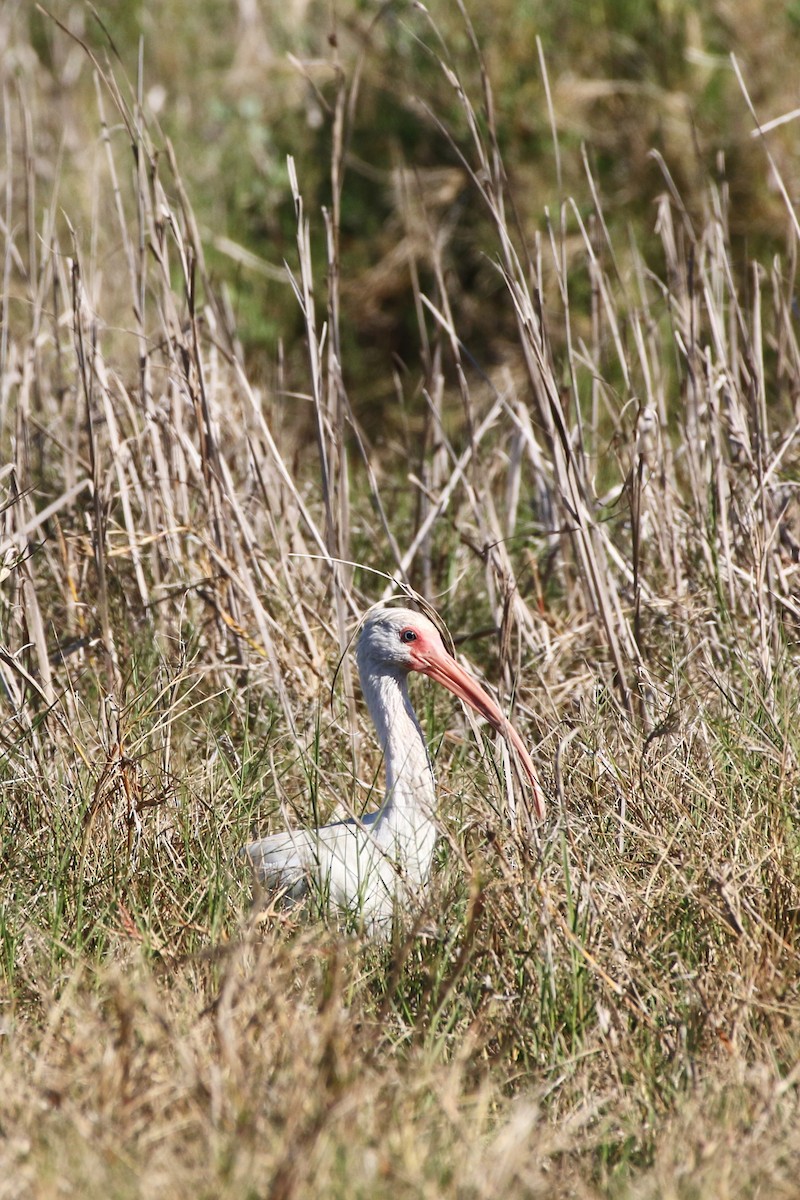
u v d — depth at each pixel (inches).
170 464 460.8
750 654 395.9
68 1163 227.0
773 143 773.3
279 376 482.0
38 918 322.3
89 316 442.3
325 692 421.4
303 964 297.1
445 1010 287.9
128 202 751.1
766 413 485.4
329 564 430.9
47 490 498.3
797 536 451.5
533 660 418.3
